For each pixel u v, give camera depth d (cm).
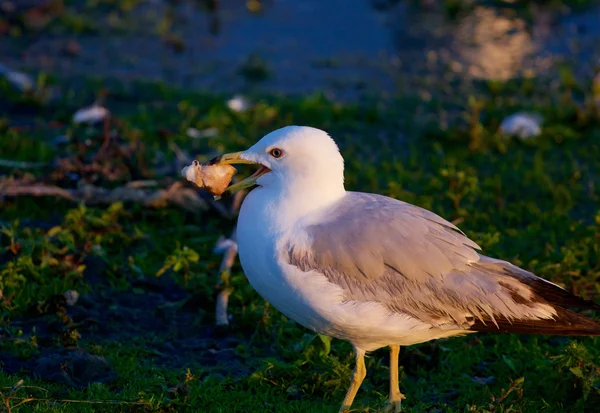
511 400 893
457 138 1577
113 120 1489
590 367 890
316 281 790
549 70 1961
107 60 1936
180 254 1098
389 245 802
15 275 1041
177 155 1407
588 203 1376
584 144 1588
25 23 2078
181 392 873
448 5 2292
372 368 952
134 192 1266
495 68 1977
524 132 1582
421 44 2108
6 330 959
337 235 802
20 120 1603
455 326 813
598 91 1672
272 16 2262
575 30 2198
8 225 1152
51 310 1018
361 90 1841
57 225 1218
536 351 984
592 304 823
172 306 1059
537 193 1404
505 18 2266
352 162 1482
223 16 2242
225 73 1909
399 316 802
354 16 2270
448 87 1867
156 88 1764
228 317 1039
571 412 877
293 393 897
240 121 1625
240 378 922
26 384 866
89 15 2188
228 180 876
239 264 1152
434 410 887
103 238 1175
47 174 1323
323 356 939
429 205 1294
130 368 922
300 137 821
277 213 818
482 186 1409
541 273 1106
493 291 805
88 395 859
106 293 1077
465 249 821
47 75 1802
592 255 1177
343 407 842
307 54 2038
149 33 2109
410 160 1506
